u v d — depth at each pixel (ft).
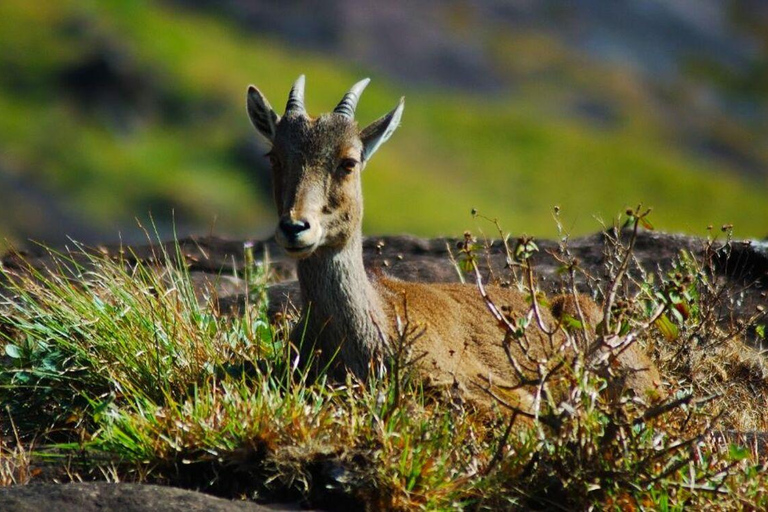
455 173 276.82
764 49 473.26
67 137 238.48
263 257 54.03
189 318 37.17
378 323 34.22
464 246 32.35
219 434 29.17
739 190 312.29
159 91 265.75
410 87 347.97
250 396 30.83
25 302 39.60
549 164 295.69
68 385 34.47
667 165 310.24
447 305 37.47
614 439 28.02
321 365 33.88
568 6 456.45
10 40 272.72
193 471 29.40
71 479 28.96
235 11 374.84
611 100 370.12
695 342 39.73
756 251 48.16
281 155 34.47
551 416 28.32
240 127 260.01
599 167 298.76
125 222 210.18
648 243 50.16
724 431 32.76
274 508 27.91
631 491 27.68
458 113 320.91
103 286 40.16
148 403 31.58
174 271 42.19
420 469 27.68
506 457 28.76
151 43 291.99
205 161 242.58
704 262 41.01
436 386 33.01
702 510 27.71
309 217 32.58
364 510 27.55
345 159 34.12
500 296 38.99
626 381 35.55
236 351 35.68
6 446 31.83
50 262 49.26
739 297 44.78
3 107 246.88
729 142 367.66
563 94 374.63
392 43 378.12
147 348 34.78
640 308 38.27
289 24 372.99
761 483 28.30
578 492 27.91
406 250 52.54
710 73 431.02
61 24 286.05
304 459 28.37
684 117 383.45
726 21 485.97
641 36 447.01
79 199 213.25
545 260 49.34
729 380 39.58
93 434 30.94
